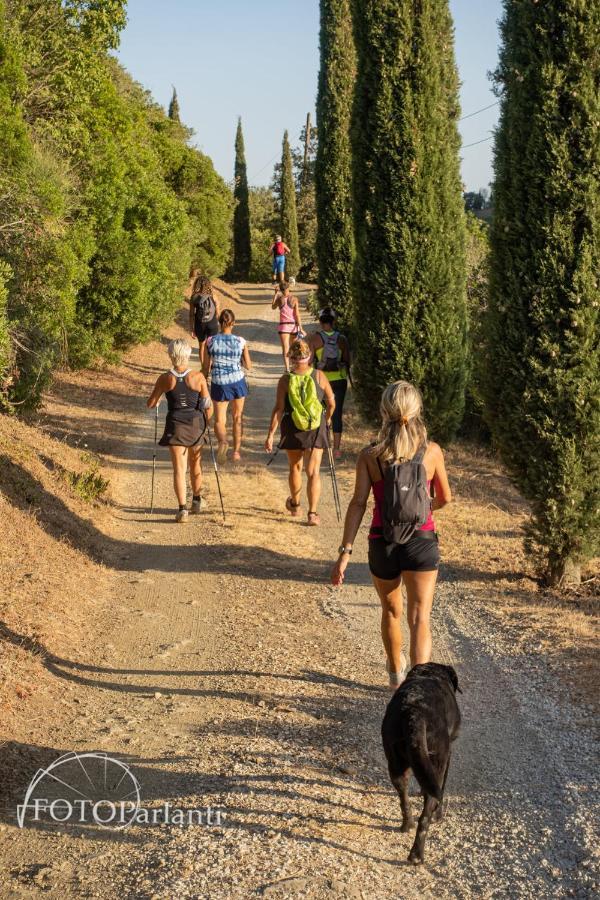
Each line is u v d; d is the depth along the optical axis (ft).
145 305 82.43
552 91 28.35
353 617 27.86
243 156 273.75
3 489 33.68
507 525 38.09
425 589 18.56
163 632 25.89
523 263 29.19
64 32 76.07
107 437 54.19
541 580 31.04
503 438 30.37
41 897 13.17
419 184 47.42
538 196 28.86
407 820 15.48
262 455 51.85
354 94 48.49
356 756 18.66
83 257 68.95
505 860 14.88
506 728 20.17
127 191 84.28
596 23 27.96
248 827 15.25
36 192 52.39
